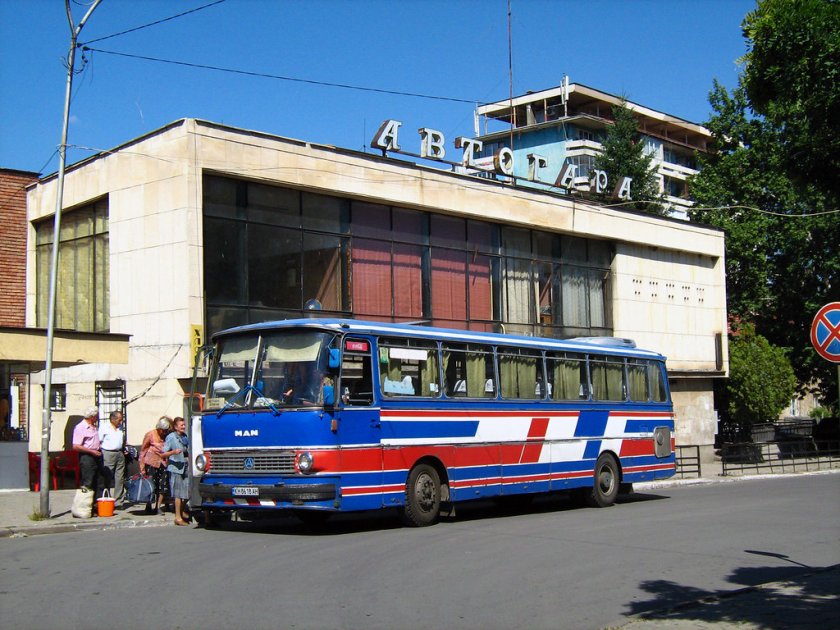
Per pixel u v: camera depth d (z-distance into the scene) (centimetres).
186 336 2064
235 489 1438
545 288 3170
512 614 877
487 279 2953
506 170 3009
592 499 1998
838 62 905
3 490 2133
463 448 1656
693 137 8275
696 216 4631
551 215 3116
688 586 1034
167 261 2127
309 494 1377
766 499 2170
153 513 1731
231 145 2189
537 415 1847
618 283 3431
